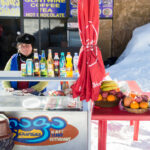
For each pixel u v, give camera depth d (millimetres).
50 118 2770
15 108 2811
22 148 2855
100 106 2982
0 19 10453
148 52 8547
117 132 3859
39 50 10062
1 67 10500
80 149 2842
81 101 2990
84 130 2787
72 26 9812
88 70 2730
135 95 3000
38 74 2797
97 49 2773
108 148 3342
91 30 2693
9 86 3545
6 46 10797
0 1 9578
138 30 9641
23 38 3393
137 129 3529
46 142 2832
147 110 2820
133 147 3373
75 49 9852
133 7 9820
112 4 9789
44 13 9766
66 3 9648
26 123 2781
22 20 9820
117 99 2984
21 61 3508
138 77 6980
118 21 9961
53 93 3281
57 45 10055
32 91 3357
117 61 9508
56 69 2799
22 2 9609
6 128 2578
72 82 3260
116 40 10156
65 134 2807
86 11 2652
